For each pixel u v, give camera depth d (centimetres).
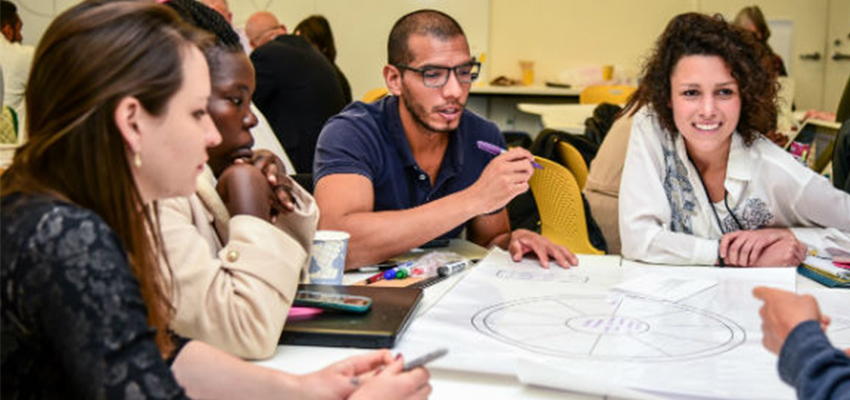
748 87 166
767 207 176
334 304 120
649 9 696
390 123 181
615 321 119
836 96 686
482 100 687
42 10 655
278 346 112
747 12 478
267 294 108
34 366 70
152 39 75
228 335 105
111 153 74
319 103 363
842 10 671
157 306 85
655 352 105
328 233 148
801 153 248
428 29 170
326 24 482
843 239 169
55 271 67
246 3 683
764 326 82
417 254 176
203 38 81
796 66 686
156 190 79
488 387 97
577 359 102
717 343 109
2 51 417
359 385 89
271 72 356
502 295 134
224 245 124
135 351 68
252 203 121
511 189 160
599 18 700
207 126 81
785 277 148
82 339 67
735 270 154
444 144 186
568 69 704
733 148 174
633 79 697
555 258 161
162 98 75
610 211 214
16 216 69
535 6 702
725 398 90
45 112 75
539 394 95
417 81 171
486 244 192
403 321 116
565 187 215
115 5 75
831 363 72
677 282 143
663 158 179
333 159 175
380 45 694
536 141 262
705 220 180
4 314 69
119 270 69
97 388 67
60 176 74
